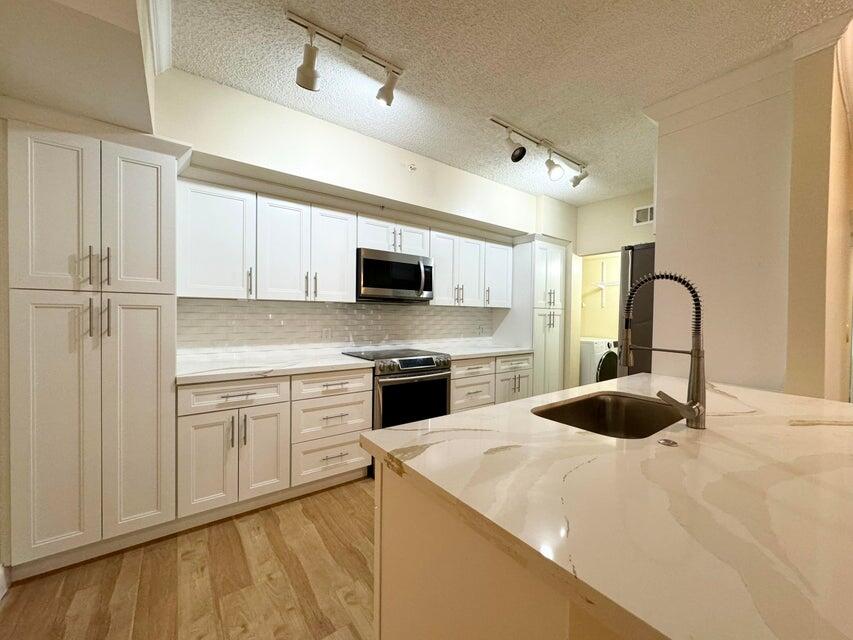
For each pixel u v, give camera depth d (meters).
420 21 1.65
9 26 1.17
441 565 0.78
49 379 1.62
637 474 0.78
